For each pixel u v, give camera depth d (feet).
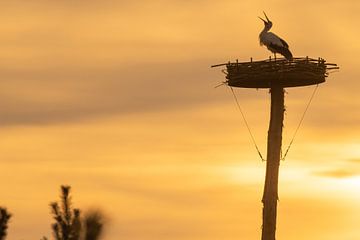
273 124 127.44
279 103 125.80
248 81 120.37
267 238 128.36
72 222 51.67
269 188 129.08
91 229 50.06
